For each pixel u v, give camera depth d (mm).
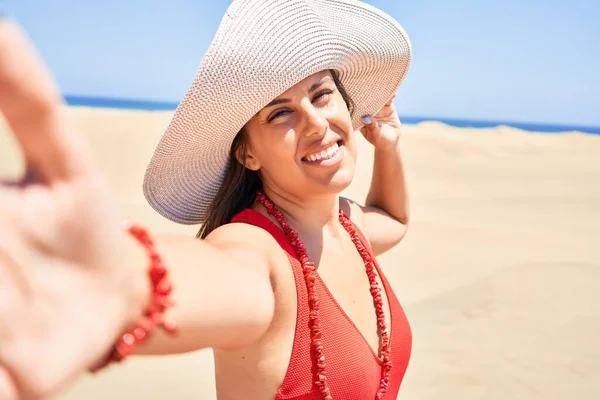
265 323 1360
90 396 3658
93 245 797
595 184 14336
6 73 659
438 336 4492
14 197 736
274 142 2000
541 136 30703
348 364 1874
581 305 4895
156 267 929
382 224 2750
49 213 750
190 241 1267
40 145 722
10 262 743
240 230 1838
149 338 946
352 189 10867
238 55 1846
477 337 4426
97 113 25219
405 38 2484
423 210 10227
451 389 3732
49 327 773
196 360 4375
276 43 1882
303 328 1828
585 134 32500
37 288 762
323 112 2014
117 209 829
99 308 828
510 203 11297
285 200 2092
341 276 2107
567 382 3783
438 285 5777
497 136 29719
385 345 2094
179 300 1067
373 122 2707
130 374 4043
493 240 7809
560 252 7203
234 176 2227
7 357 748
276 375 1797
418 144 21047
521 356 4090
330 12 2191
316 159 2004
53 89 701
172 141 1978
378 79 2574
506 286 5363
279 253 1846
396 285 5816
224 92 1881
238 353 1803
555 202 11508
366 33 2291
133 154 14766
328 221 2188
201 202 2361
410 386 3777
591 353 4152
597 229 8852
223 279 1206
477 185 13719
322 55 1998
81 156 752
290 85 1925
